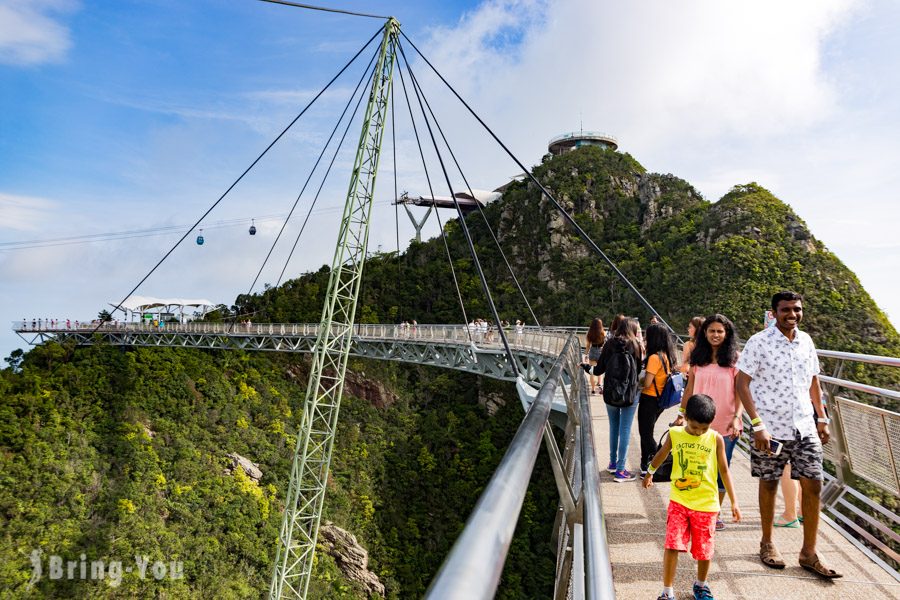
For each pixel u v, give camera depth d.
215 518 37.00
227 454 44.44
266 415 52.53
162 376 49.28
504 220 85.81
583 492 2.74
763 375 4.51
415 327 43.81
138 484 36.91
